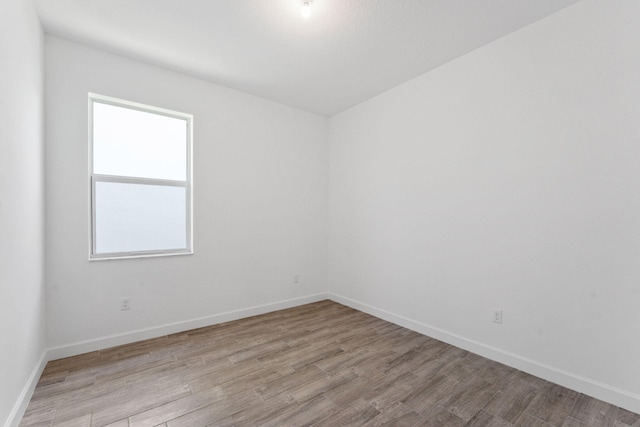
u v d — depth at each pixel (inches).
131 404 71.1
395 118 128.4
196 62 108.7
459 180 104.5
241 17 83.7
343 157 156.6
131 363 90.8
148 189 112.9
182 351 99.4
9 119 60.8
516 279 89.5
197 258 121.3
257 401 72.8
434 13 81.8
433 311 113.0
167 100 113.4
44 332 88.7
